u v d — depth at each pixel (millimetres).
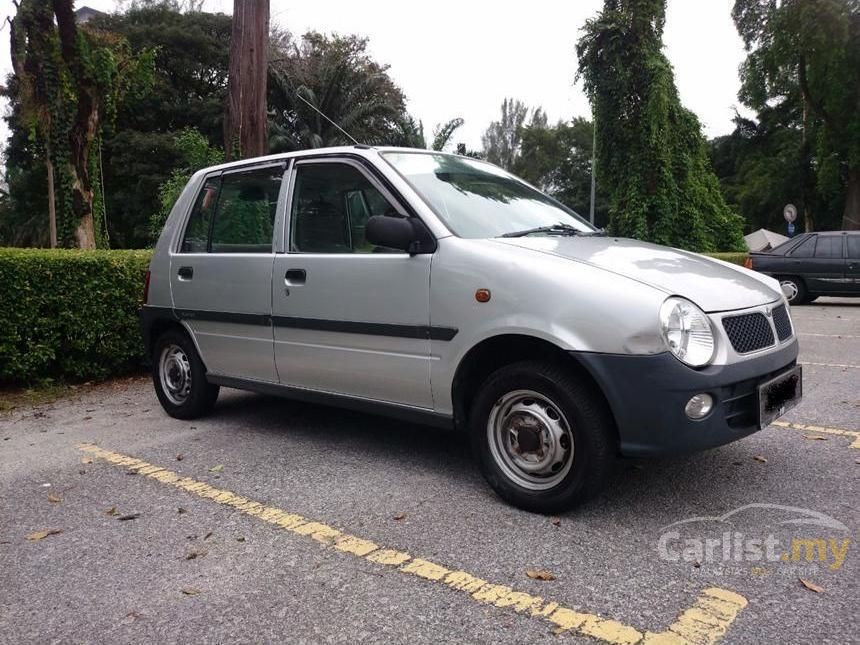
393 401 4035
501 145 73312
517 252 3551
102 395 6699
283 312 4480
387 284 3912
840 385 6402
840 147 30703
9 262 6500
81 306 6977
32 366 6727
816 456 4281
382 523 3432
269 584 2867
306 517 3535
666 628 2477
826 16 27984
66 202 11445
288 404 5984
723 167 46469
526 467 3504
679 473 4008
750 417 3338
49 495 3953
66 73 11133
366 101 31531
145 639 2504
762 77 31828
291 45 36688
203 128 33750
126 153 31516
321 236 4383
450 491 3836
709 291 3371
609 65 19328
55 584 2924
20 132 32844
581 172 61000
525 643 2416
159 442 4961
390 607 2666
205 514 3615
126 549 3234
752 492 3699
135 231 32156
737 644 2367
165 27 34031
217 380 5152
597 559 2998
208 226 5188
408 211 3924
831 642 2361
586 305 3217
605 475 3297
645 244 4266
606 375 3143
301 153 4609
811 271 14906
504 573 2902
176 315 5301
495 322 3459
